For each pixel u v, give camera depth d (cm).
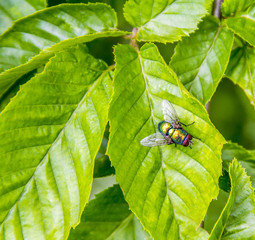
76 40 24
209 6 25
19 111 24
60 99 24
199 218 24
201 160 25
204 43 25
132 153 24
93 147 24
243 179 25
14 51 25
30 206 24
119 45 25
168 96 25
